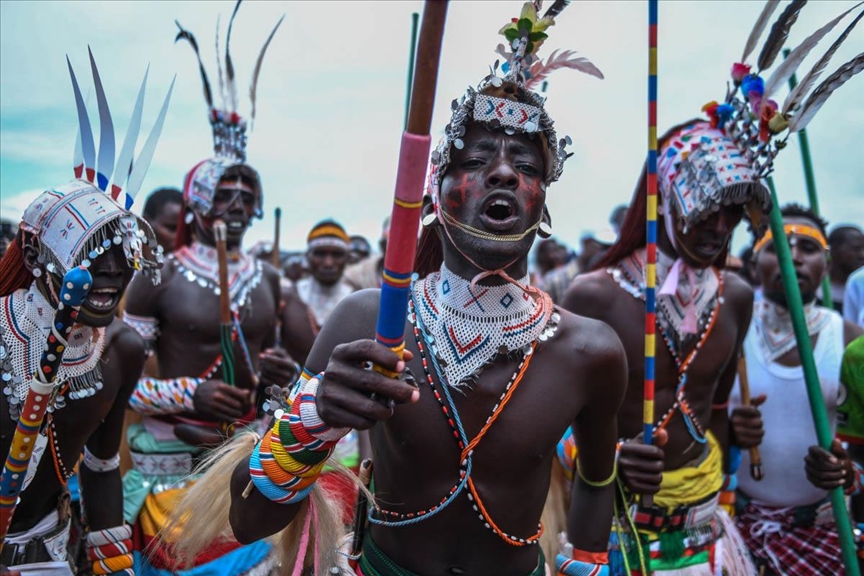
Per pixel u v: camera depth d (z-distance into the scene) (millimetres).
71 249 2242
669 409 3119
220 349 4000
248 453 2342
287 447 1788
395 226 1508
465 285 2008
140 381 3812
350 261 9125
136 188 2465
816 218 3818
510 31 1976
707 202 2943
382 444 2070
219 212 4055
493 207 1931
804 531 3793
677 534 3139
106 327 2590
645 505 2801
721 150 3006
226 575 3258
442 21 1366
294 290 5027
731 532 3377
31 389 1877
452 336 2008
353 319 2070
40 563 2527
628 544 3121
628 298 3146
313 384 1797
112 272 2314
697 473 3156
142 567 2826
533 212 1947
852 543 3049
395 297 1553
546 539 3111
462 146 1902
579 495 2424
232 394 3715
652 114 2699
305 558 2297
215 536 2428
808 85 2820
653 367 2783
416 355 2043
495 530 2012
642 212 3182
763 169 2951
